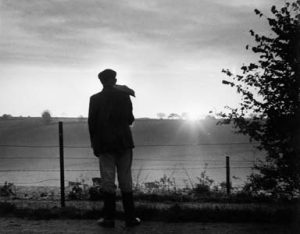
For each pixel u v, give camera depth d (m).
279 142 7.29
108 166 7.02
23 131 107.69
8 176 30.30
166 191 11.80
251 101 7.47
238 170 30.28
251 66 7.47
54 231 6.70
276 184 7.39
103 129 7.00
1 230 6.79
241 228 6.79
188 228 6.83
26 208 8.19
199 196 10.41
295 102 7.18
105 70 7.23
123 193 7.05
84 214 7.62
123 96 7.16
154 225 7.06
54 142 93.31
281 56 7.36
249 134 7.42
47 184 23.72
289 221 7.08
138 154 60.34
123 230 6.74
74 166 44.31
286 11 7.33
